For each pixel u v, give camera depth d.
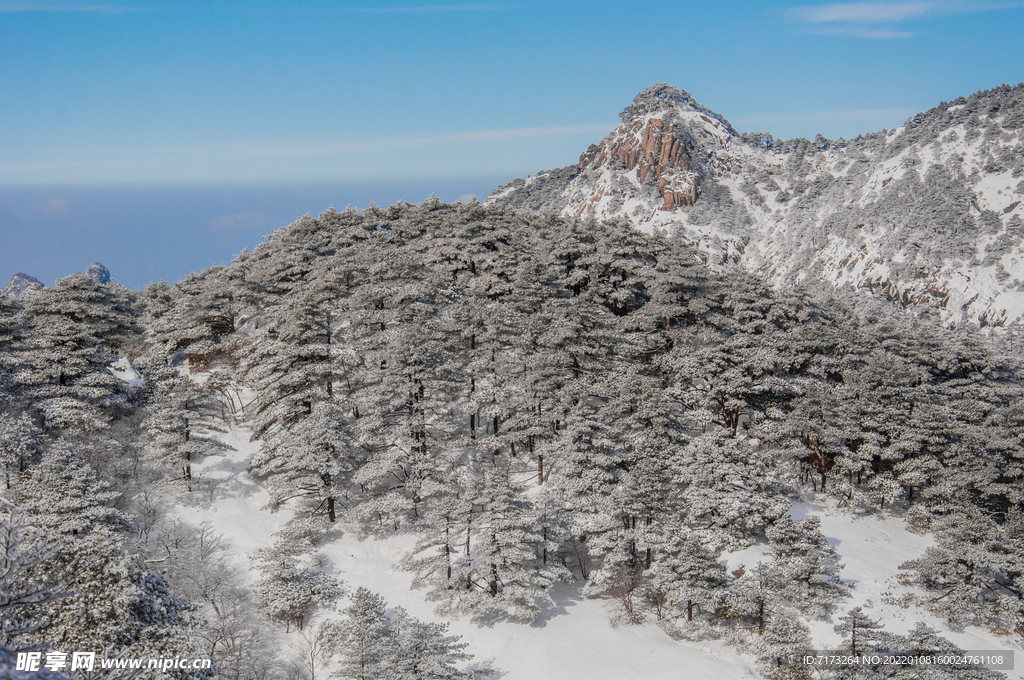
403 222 97.81
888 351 77.38
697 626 42.22
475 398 57.81
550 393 56.19
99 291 66.12
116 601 28.55
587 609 44.22
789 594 42.56
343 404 58.00
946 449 57.06
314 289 71.88
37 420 53.88
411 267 76.38
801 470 59.75
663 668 37.78
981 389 75.69
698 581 42.09
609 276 83.69
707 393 62.53
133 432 56.22
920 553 51.09
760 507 48.38
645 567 46.06
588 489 48.56
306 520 50.62
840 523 54.47
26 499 40.50
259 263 85.50
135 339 74.94
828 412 58.16
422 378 52.66
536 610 42.50
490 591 43.16
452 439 56.94
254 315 75.75
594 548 44.97
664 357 66.75
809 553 44.16
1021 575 43.53
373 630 36.62
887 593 44.72
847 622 37.56
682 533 44.50
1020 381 91.25
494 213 103.94
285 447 51.44
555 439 55.97
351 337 64.50
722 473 49.59
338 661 37.88
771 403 62.53
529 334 62.25
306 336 58.38
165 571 41.28
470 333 63.84
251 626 39.66
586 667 37.81
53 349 54.94
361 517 50.78
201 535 47.59
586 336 63.00
